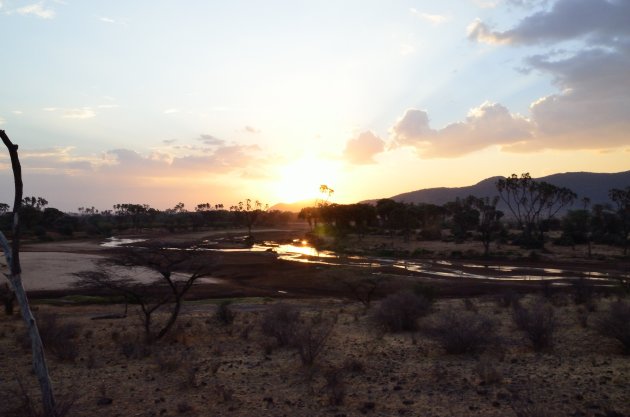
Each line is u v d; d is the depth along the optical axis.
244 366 12.59
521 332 15.51
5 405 9.38
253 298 38.28
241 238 132.38
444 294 39.91
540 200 104.31
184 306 31.73
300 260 74.12
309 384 10.45
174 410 8.96
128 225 179.75
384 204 140.25
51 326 16.83
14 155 7.62
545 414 7.39
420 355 13.21
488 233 83.06
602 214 101.44
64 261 67.75
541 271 59.00
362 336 16.91
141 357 14.36
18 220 7.73
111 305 33.81
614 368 10.65
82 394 10.20
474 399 8.88
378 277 43.06
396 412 8.38
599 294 28.62
